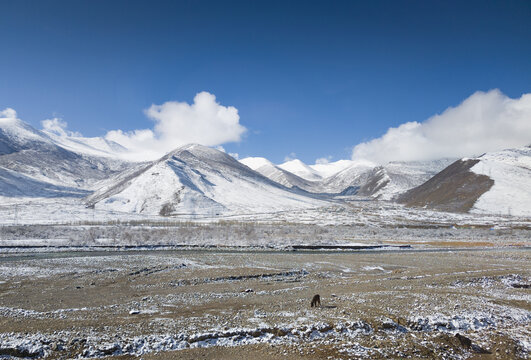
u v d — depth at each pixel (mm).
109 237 94000
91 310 28375
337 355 20516
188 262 56406
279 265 55875
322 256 70625
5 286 37062
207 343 21562
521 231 139875
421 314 27750
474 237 127688
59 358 18922
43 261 54656
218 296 34469
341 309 28953
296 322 25078
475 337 24484
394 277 48000
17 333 21516
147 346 20562
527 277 49969
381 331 24500
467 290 39625
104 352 19594
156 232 104312
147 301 31828
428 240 116812
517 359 21453
